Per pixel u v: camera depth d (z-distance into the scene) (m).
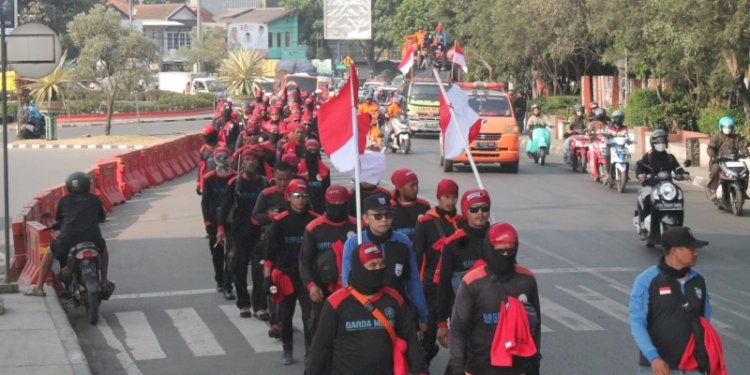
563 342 10.34
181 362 9.84
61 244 11.64
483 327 6.39
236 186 11.57
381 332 6.19
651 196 15.97
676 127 36.78
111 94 46.03
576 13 44.84
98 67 45.81
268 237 9.23
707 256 15.59
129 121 62.22
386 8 104.75
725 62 28.75
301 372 9.42
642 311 6.53
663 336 6.48
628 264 14.88
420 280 8.05
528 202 22.16
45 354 9.62
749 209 21.05
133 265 15.08
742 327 11.04
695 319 6.47
